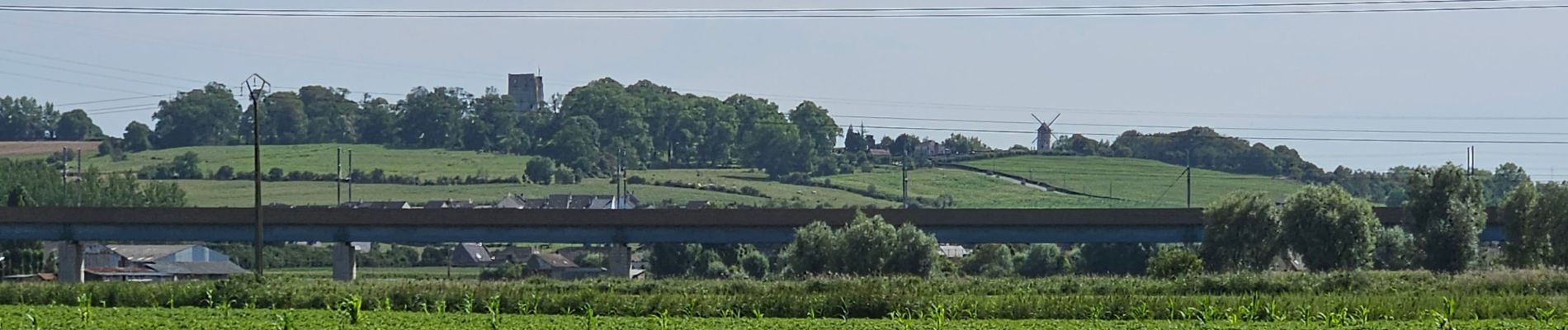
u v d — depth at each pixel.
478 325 48.06
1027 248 148.38
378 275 122.94
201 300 62.22
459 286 63.78
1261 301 55.34
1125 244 121.88
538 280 76.75
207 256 142.75
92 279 119.88
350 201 184.12
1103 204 192.62
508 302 58.59
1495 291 65.88
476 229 106.62
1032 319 52.94
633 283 74.25
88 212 106.81
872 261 97.88
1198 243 105.81
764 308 56.47
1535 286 67.44
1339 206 99.94
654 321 51.12
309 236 106.81
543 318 52.41
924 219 106.81
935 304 54.91
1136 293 67.06
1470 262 101.00
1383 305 54.06
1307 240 99.44
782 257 111.00
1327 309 52.78
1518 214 103.56
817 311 56.34
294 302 60.75
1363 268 96.06
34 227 107.12
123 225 107.25
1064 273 122.50
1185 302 55.00
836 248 98.75
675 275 119.75
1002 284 73.50
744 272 120.75
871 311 55.91
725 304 56.50
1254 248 101.56
